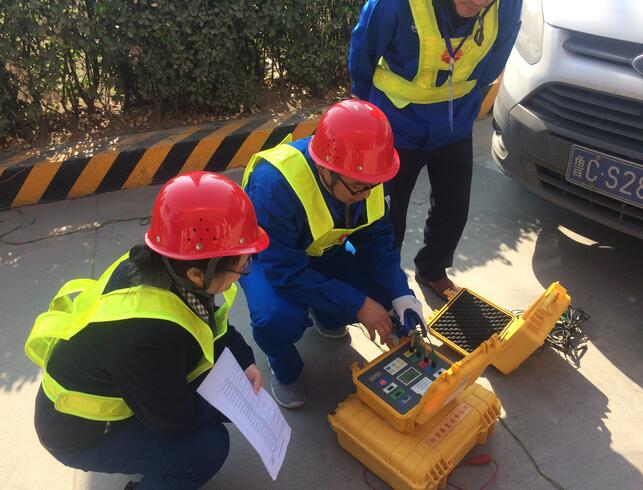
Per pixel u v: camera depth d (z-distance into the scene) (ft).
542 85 8.66
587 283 9.41
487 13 6.95
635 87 7.59
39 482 6.49
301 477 6.60
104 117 12.87
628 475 6.57
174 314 4.59
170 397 4.83
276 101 13.74
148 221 10.90
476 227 10.81
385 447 6.22
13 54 10.80
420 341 6.83
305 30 12.55
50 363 4.96
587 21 8.18
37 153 11.55
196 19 11.29
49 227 10.75
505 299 9.14
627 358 8.05
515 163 9.43
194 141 11.92
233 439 7.03
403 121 7.54
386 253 7.22
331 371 7.98
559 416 7.26
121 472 5.56
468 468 6.65
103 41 11.18
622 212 8.13
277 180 6.11
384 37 7.09
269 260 6.39
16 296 9.15
